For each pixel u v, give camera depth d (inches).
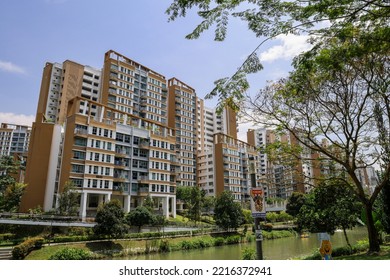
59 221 1528.1
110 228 1422.2
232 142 3705.7
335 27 373.4
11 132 5152.6
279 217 2881.4
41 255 1191.6
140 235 1614.2
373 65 594.6
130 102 3142.2
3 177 1824.6
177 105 3715.6
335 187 930.7
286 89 679.7
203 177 3599.9
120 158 2304.4
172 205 2637.8
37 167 1989.4
